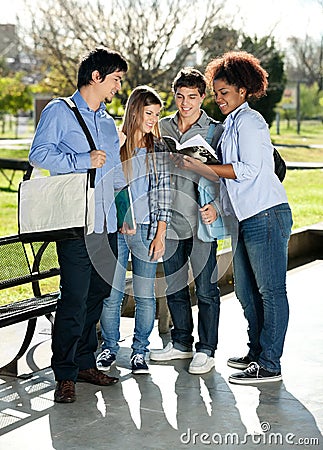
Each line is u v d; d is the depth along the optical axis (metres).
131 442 3.95
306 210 13.27
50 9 21.64
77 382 4.74
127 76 20.83
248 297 4.93
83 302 4.45
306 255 9.19
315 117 40.88
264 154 4.62
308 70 39.75
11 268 5.07
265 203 4.62
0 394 4.58
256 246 4.67
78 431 4.07
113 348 5.03
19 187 4.35
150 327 4.95
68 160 4.27
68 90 22.48
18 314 4.62
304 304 6.69
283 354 5.32
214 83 4.69
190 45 21.30
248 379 4.76
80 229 4.29
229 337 5.70
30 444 3.91
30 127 44.00
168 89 21.08
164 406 4.40
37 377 4.86
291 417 4.27
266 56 22.72
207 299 4.96
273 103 26.31
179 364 5.11
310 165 20.75
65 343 4.44
